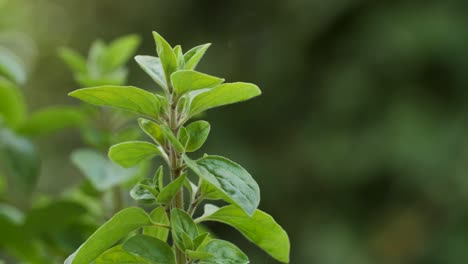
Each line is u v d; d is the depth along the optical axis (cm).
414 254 709
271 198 738
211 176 121
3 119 245
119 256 139
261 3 786
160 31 824
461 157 692
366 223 718
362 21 716
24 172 241
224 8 808
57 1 834
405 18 697
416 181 700
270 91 763
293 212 736
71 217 220
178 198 135
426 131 694
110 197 238
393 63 700
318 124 732
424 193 705
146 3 832
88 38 840
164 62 133
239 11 800
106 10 844
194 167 120
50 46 816
